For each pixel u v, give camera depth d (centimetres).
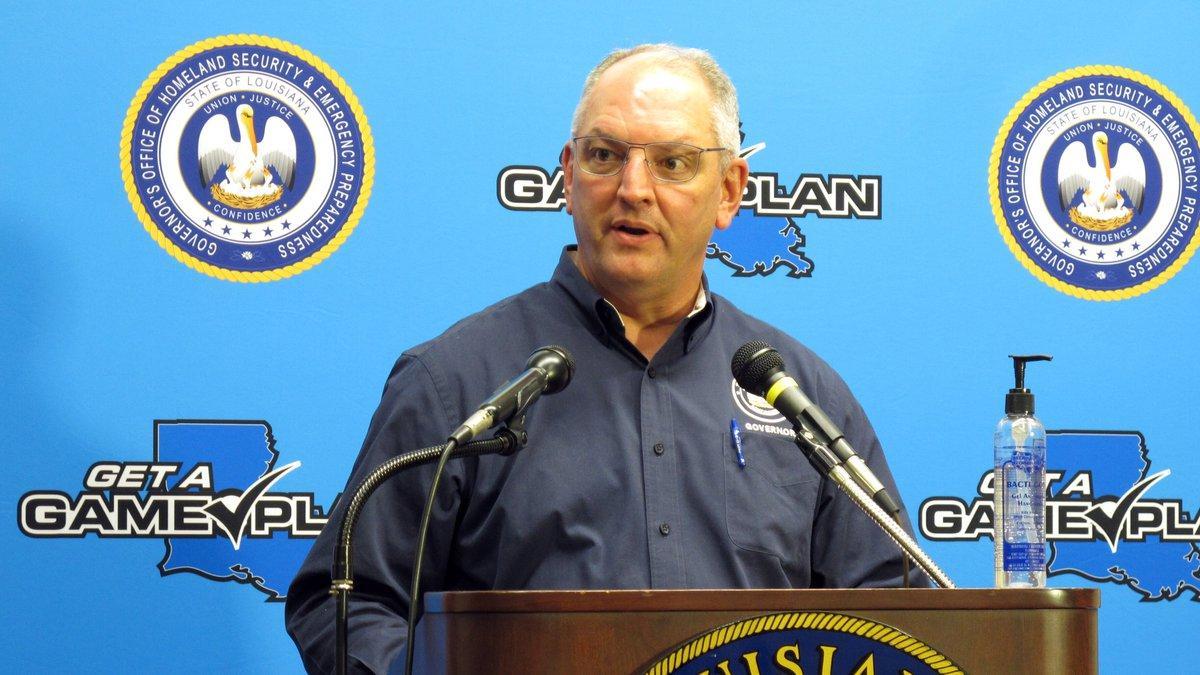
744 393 209
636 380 205
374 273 264
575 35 273
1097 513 285
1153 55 294
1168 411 289
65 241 252
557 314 208
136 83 256
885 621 127
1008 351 285
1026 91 289
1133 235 291
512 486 192
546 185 270
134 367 254
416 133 267
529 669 123
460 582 196
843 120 282
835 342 279
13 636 245
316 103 263
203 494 255
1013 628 129
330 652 179
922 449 280
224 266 259
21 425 248
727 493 200
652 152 196
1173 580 286
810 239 279
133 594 251
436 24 269
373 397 262
